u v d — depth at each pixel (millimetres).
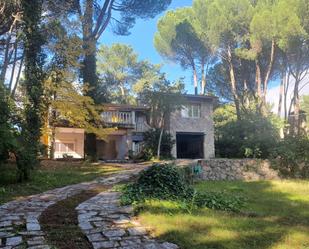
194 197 9469
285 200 11492
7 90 13828
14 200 9766
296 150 19828
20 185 12195
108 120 28875
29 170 13258
